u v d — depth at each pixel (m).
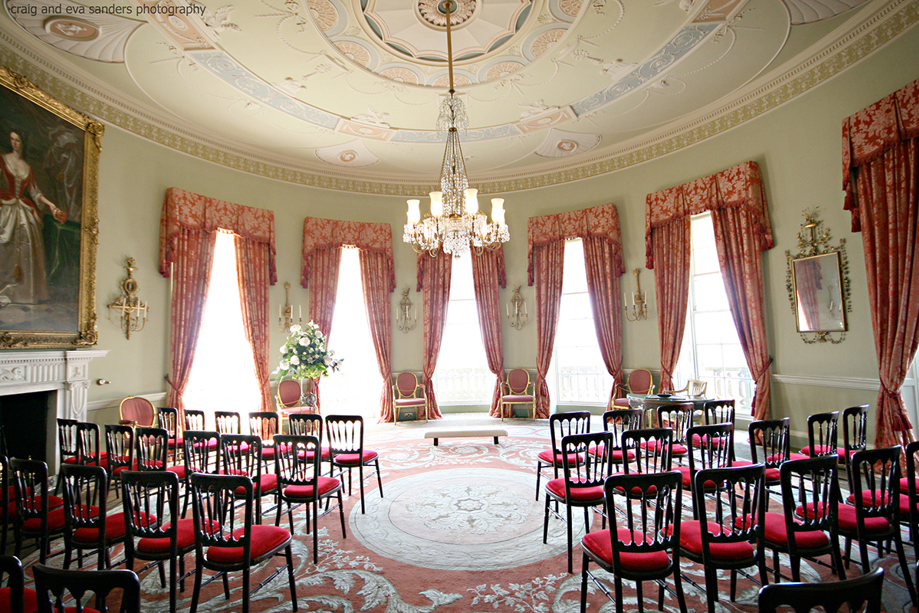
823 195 5.77
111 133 6.18
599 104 6.76
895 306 4.79
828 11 4.94
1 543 2.91
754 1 4.71
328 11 4.68
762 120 6.52
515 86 6.18
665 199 7.61
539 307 8.98
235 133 7.44
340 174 9.15
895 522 2.85
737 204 6.64
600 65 5.75
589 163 8.77
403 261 9.54
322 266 8.66
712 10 4.82
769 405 6.39
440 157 8.57
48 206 5.18
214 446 4.83
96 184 5.73
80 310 5.50
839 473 4.96
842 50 5.43
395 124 7.18
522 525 4.12
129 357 6.28
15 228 4.84
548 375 9.21
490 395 9.84
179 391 6.73
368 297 9.03
